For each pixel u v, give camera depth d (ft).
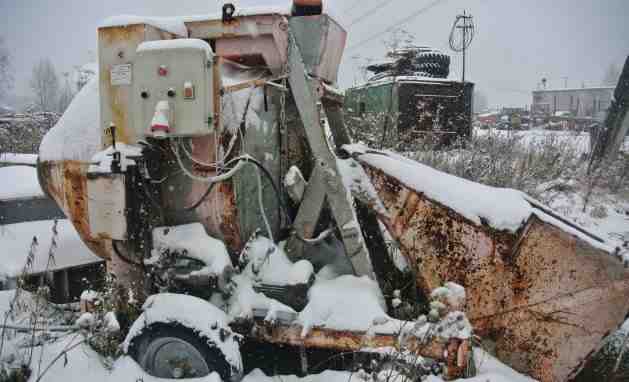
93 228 10.01
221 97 10.03
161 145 10.68
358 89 40.86
